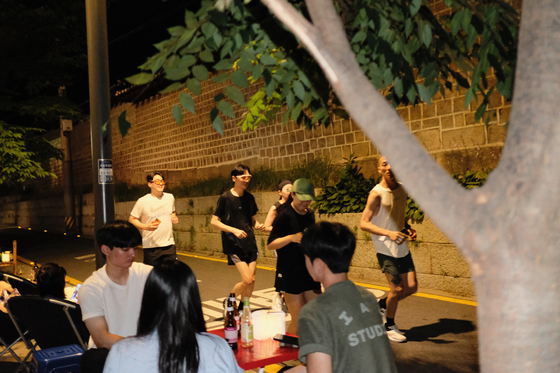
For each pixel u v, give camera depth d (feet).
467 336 18.04
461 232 3.57
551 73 3.59
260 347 11.18
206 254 44.91
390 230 17.69
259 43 7.16
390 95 8.34
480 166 27.14
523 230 3.39
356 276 30.53
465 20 6.77
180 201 49.06
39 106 46.34
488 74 26.35
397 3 7.23
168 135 56.59
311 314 6.66
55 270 14.56
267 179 41.14
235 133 45.93
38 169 48.49
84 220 73.10
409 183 3.79
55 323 13.83
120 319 10.43
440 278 25.68
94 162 21.08
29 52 47.65
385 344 6.97
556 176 3.39
